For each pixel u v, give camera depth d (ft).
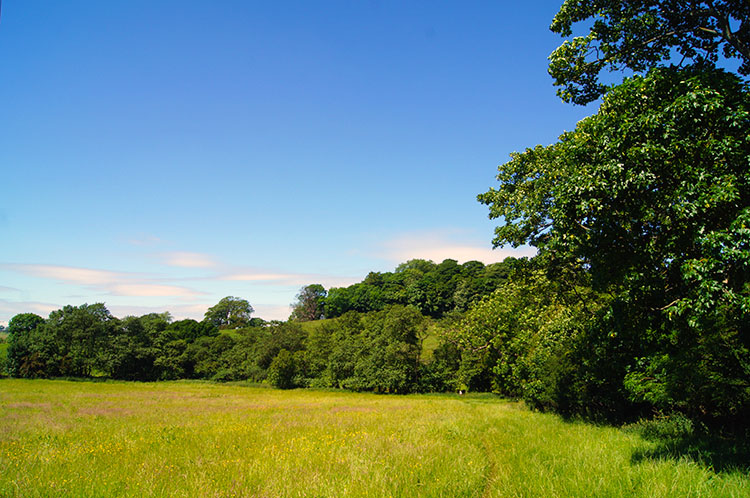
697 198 22.80
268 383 234.17
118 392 150.00
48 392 140.77
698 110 23.70
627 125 25.70
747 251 20.16
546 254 46.37
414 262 472.44
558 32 35.94
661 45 33.50
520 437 44.83
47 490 24.82
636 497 21.08
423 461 30.66
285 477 26.50
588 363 55.88
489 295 78.64
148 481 26.32
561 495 21.57
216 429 55.26
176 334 300.81
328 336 244.42
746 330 29.63
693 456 30.30
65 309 239.91
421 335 194.18
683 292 26.13
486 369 165.78
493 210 52.70
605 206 26.71
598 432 47.88
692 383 38.04
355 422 63.10
